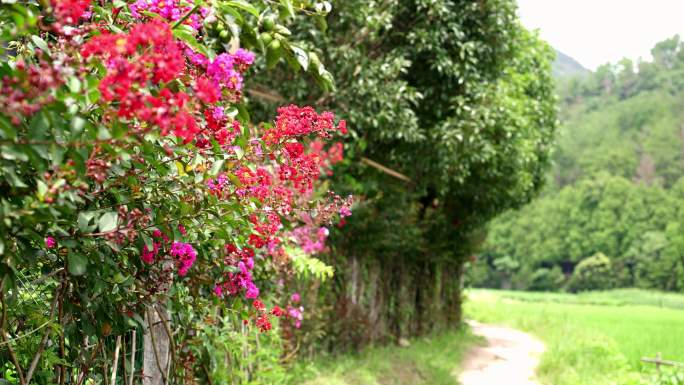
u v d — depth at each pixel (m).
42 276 2.20
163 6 2.31
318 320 8.15
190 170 2.26
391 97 7.64
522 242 63.97
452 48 8.79
